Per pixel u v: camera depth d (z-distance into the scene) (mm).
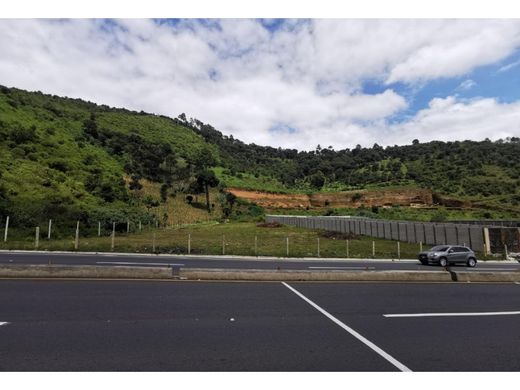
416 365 5082
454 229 33688
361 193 93562
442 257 21125
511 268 21281
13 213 30094
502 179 87625
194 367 4820
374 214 73562
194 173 83000
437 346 5879
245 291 10000
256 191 92688
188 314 7445
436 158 114938
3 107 61094
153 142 96562
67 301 8180
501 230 31188
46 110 78250
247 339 5992
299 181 124750
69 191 45844
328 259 22953
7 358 4941
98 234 32500
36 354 5102
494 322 7480
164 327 6520
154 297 8883
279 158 161000
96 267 11414
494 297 10258
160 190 71750
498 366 5121
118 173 65250
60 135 65062
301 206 91750
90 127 78375
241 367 4855
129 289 9711
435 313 8125
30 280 10438
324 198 94562
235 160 125625
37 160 50281
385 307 8570
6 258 16500
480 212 73438
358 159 138750
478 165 98750
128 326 6516
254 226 52906
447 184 91750
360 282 12188
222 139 158875
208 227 51406
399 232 39938
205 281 11375
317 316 7590
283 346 5703
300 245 31766
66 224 33281
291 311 7957
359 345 5832
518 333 6707
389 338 6227
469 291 11117
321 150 169000
